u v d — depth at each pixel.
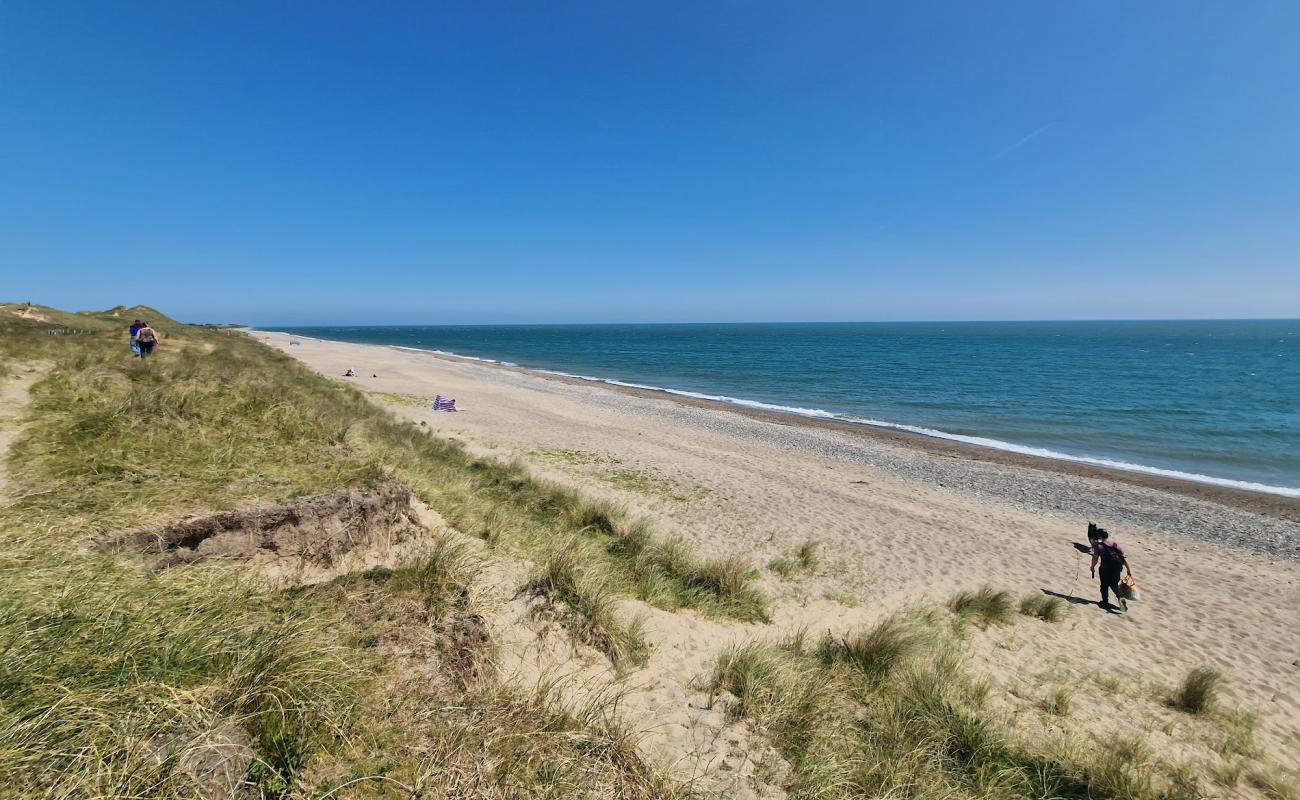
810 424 25.38
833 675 5.11
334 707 2.77
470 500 7.91
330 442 7.25
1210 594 9.15
